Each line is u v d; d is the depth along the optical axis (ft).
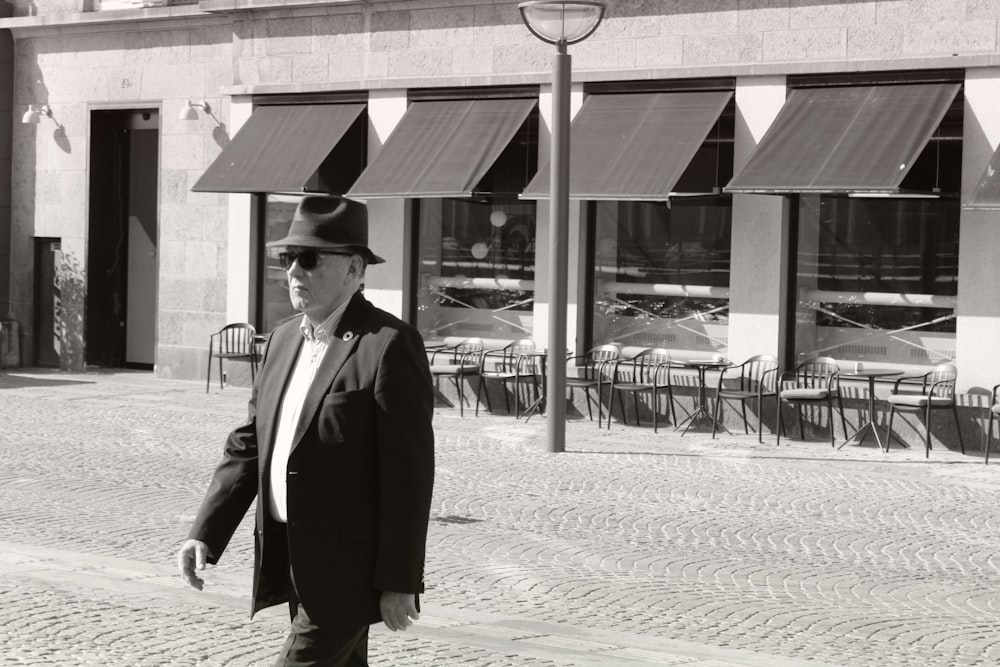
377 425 13.46
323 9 66.80
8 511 36.47
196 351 72.54
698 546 34.68
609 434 55.83
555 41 49.57
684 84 57.72
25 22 76.64
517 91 61.52
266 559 14.01
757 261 56.24
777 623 26.45
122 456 47.14
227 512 14.30
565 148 50.24
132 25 73.97
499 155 59.41
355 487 13.50
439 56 63.62
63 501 38.37
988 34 51.55
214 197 71.41
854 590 30.04
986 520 38.78
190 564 14.16
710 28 56.95
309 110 67.26
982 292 51.88
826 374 54.90
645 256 59.57
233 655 21.22
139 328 77.92
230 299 70.33
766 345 56.18
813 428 55.01
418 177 60.18
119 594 25.43
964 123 52.06
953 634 25.84
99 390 67.87
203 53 71.67
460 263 64.03
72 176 77.15
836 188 50.26
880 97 53.06
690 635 25.20
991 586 30.78
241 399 65.31
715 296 58.03
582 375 60.44
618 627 25.67
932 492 43.16
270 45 68.59
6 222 79.10
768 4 55.72
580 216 60.18
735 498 41.65
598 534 35.91
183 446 49.80
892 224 54.54
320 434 13.47
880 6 53.47
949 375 52.70
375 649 21.86
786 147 52.95
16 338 78.38
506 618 25.62
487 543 34.32
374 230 65.31
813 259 56.18
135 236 77.56
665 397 58.44
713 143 57.41
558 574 30.76
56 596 24.97
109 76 75.31
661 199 53.78
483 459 48.37
